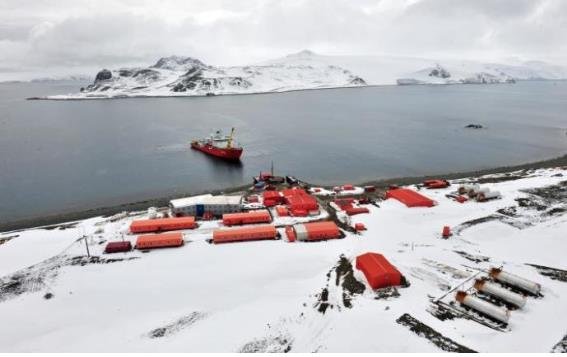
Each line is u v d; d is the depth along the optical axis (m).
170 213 76.75
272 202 79.06
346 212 74.69
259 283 51.78
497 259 55.66
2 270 57.88
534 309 43.22
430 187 88.31
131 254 60.28
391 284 48.59
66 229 72.56
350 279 51.19
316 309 45.06
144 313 46.88
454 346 37.03
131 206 93.81
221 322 44.19
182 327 43.97
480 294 46.22
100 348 41.06
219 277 53.47
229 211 75.56
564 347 36.47
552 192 78.81
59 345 42.06
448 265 53.78
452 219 70.44
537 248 58.25
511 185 86.69
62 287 52.53
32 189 112.25
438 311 43.09
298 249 60.84
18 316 47.41
